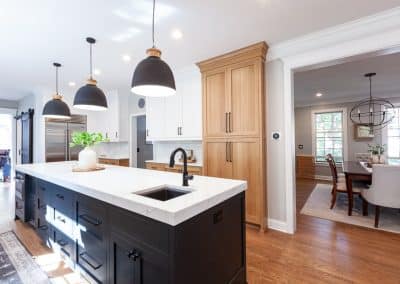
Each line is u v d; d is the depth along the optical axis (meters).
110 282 1.49
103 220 1.55
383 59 3.34
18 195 3.15
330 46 2.52
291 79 2.82
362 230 2.92
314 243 2.56
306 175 7.03
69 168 2.78
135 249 1.30
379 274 1.96
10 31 2.44
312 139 7.10
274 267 2.09
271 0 1.95
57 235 2.13
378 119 5.89
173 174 2.32
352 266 2.09
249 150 2.94
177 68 3.78
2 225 3.05
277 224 2.94
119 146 5.68
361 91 5.51
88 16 2.16
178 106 3.92
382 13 2.16
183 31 2.48
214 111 3.27
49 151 5.00
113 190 1.56
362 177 3.40
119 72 3.94
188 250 1.19
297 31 2.52
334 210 3.77
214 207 1.41
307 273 1.99
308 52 2.66
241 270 1.71
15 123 6.52
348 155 6.41
